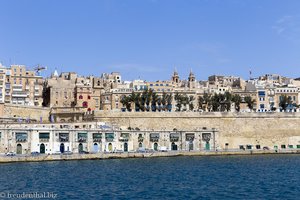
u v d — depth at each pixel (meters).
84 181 86.44
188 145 159.75
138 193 72.88
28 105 176.38
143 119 174.50
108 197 68.88
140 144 153.25
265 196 70.25
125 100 191.50
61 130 138.62
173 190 76.25
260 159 140.62
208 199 67.69
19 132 133.00
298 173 101.50
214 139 163.50
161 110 199.50
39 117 178.12
